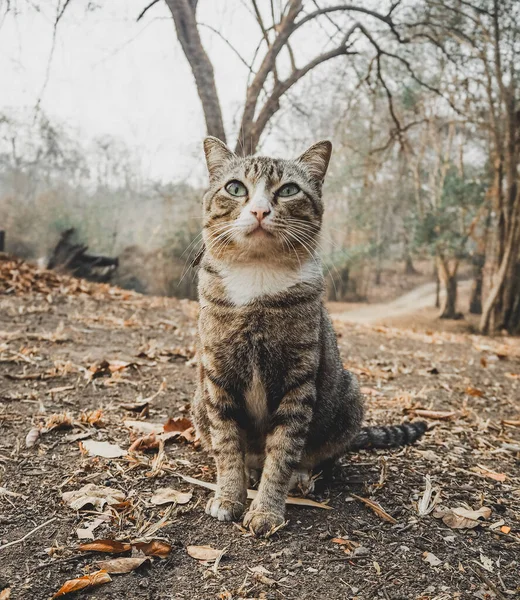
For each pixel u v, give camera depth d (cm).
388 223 522
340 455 68
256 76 162
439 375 128
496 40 261
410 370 129
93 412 77
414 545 50
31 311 144
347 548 49
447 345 181
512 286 323
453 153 446
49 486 57
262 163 63
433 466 69
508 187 317
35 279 183
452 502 59
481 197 397
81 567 44
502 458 74
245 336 57
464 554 48
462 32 236
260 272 58
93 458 63
